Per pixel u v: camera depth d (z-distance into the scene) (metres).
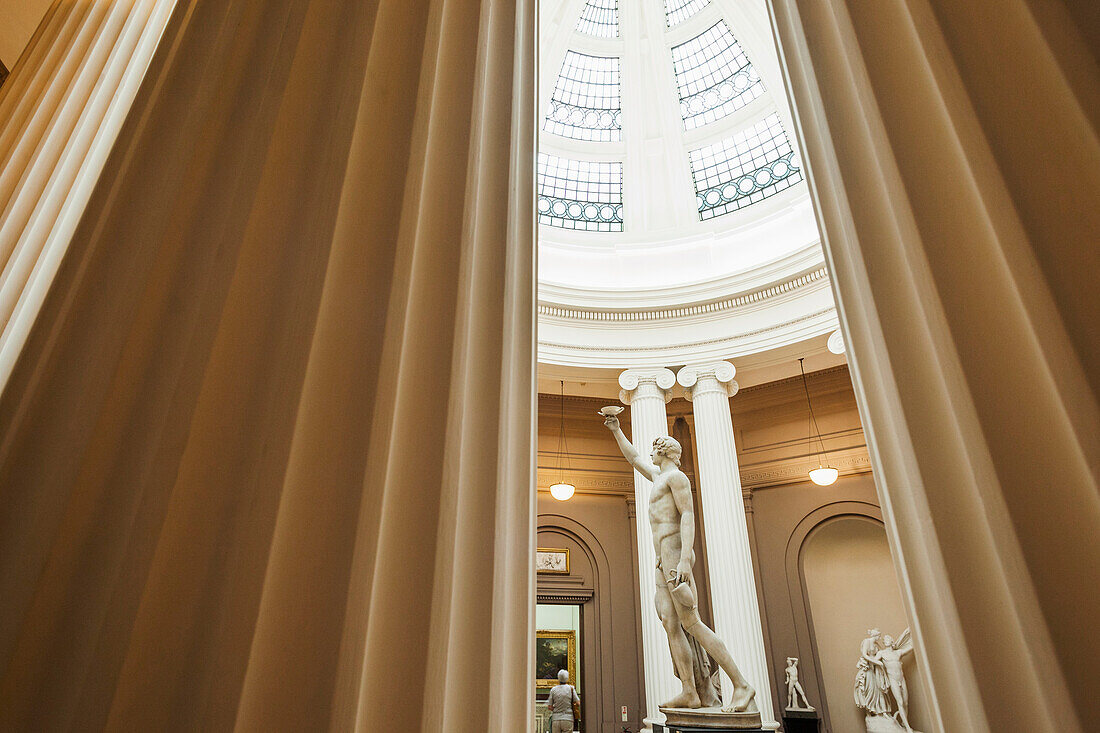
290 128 0.92
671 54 12.63
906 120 0.93
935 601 0.82
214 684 0.60
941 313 0.83
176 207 0.86
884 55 0.99
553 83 12.86
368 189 0.88
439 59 1.04
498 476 0.83
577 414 12.45
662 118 12.50
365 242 0.85
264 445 0.72
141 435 0.73
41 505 0.70
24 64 2.29
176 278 0.82
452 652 0.72
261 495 0.69
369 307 0.81
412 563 0.71
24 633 0.63
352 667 0.63
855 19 1.04
